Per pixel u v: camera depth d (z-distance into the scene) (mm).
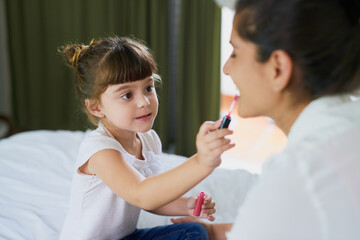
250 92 733
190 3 2781
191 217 1251
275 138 3441
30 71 3355
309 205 606
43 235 1265
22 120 3521
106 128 1137
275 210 618
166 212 1241
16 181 1569
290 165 617
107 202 1098
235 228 665
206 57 2854
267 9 656
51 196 1497
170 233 1150
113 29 3008
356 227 601
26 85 3439
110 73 1032
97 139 1076
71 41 3170
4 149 1823
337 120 646
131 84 1051
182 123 3041
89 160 1065
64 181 1598
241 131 3562
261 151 3209
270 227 625
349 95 740
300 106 727
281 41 652
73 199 1128
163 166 1668
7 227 1279
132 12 2924
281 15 645
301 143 642
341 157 610
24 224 1314
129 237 1199
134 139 1206
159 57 2971
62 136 1992
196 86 2916
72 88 3299
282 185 615
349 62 671
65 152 1823
